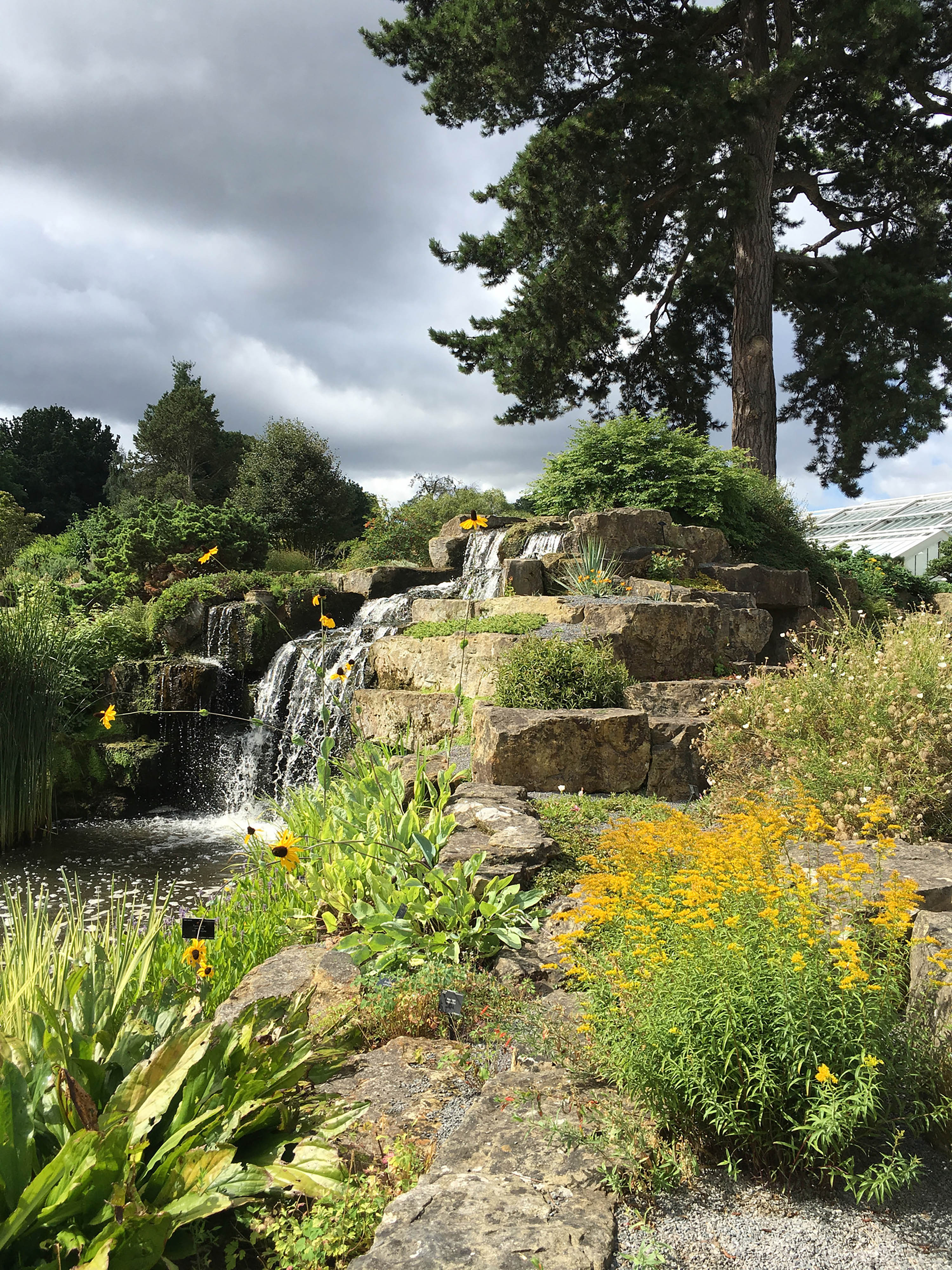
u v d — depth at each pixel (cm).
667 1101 251
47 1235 228
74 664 1304
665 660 936
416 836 468
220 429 4831
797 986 244
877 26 1669
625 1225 220
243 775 1343
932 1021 272
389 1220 216
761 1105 236
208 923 550
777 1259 209
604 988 291
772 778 600
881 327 2216
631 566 1205
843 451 2586
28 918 440
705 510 1373
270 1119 273
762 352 1973
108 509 1948
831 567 1590
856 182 2400
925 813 516
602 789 683
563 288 2019
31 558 2520
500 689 804
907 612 1711
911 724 536
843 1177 245
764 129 1967
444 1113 290
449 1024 361
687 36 1830
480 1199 224
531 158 1928
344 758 1037
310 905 554
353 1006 369
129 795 1284
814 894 286
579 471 1464
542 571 1209
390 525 2120
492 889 451
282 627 1398
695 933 271
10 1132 235
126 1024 293
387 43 1984
